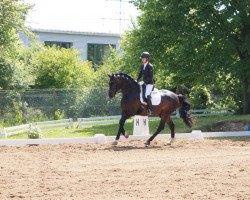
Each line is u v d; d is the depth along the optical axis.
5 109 34.72
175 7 32.47
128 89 18.81
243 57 34.12
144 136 20.69
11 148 18.08
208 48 33.53
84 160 15.25
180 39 33.25
